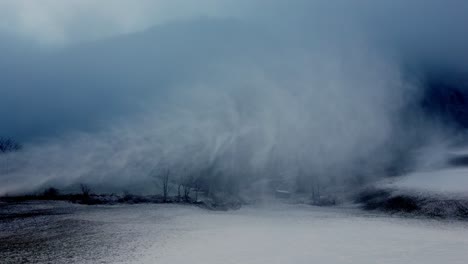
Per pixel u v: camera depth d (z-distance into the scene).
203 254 18.11
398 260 16.23
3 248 21.05
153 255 18.23
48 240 23.45
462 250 18.52
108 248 20.34
